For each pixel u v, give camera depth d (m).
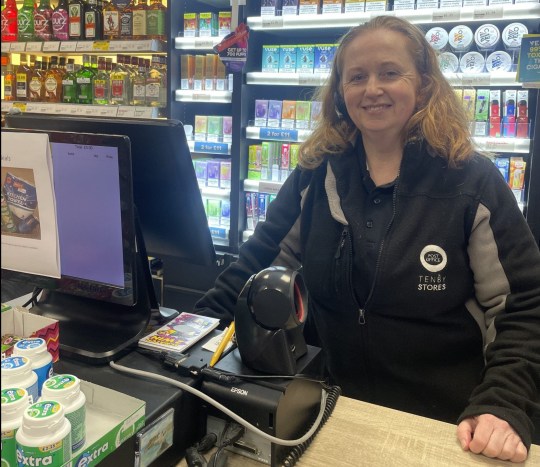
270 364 0.91
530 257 1.21
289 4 2.82
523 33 2.46
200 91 3.05
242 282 1.45
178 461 0.90
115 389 0.90
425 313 1.29
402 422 0.98
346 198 1.37
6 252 1.10
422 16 2.50
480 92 2.56
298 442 0.87
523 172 2.54
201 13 3.04
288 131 2.85
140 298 1.13
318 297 1.41
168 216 1.22
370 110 1.30
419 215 1.28
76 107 3.26
